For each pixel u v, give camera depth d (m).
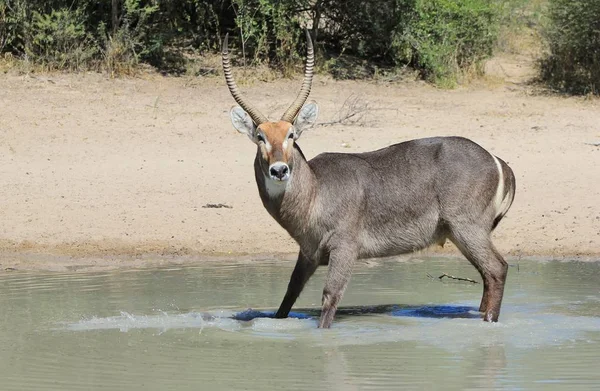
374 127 32.97
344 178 16.44
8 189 26.05
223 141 30.94
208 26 41.66
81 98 34.22
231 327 16.33
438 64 40.50
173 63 39.19
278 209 16.03
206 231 23.91
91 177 27.23
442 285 19.88
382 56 42.72
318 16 41.03
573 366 13.85
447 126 33.44
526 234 23.70
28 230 23.59
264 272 20.94
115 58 37.50
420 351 14.74
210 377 13.30
